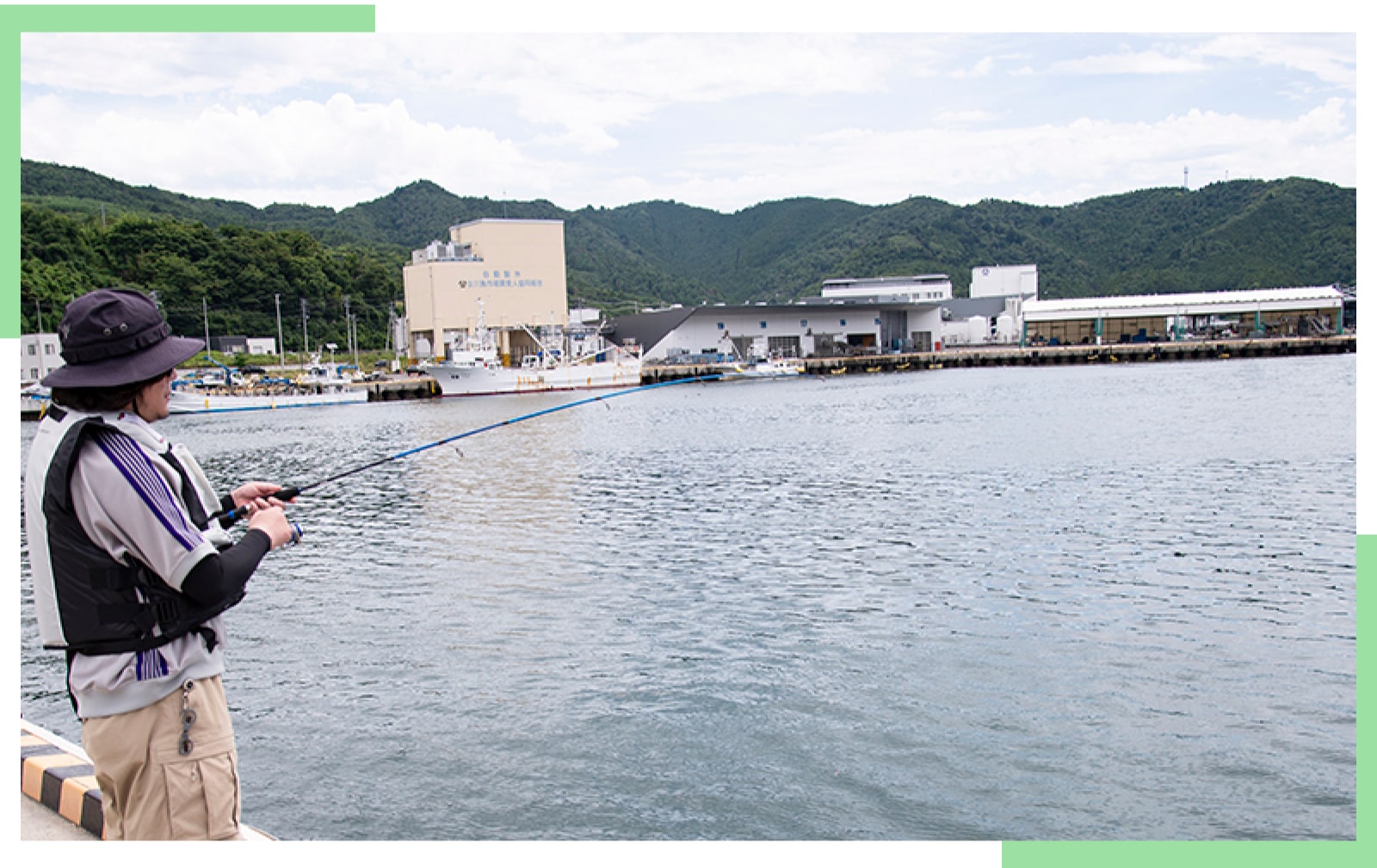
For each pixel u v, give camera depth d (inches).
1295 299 3602.4
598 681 406.3
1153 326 3860.7
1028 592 523.8
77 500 112.7
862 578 557.9
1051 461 1029.8
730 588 544.1
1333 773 321.7
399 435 1606.8
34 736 188.1
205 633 122.2
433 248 3245.6
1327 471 915.4
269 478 1099.9
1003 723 362.3
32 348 2373.3
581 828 295.4
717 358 3297.2
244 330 3489.2
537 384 2748.5
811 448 1234.0
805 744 347.3
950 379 2834.6
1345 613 479.8
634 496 884.0
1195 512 733.3
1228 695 383.6
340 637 468.8
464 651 445.4
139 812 121.3
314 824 298.2
